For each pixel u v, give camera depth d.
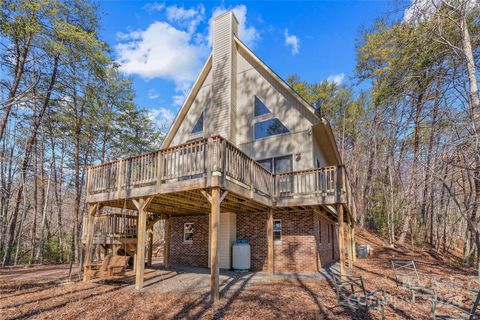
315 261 10.71
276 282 8.66
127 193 8.45
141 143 22.70
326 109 26.42
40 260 16.83
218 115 12.70
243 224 12.07
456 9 9.08
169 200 8.92
